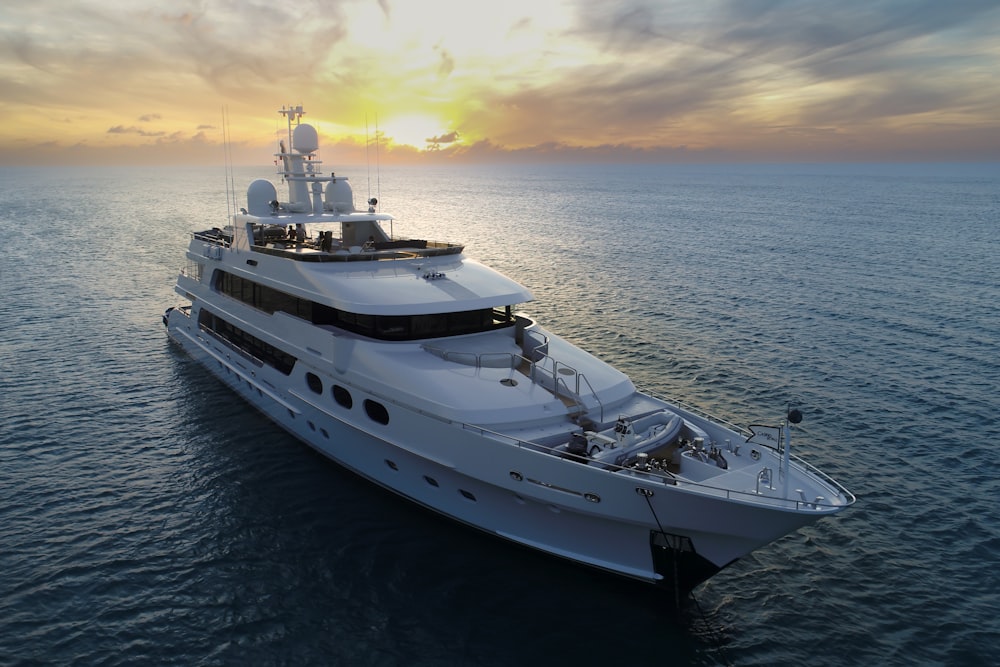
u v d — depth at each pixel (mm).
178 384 27016
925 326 37250
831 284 49219
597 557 14508
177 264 56156
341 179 25281
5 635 12805
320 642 12883
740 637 13375
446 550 15797
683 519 12844
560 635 13180
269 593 14312
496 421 14672
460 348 17719
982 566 15836
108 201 136375
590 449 14250
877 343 33906
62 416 23578
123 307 40375
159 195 160625
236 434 22234
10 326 35500
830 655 12953
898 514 18078
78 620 13312
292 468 19844
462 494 15641
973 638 13422
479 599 14141
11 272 51031
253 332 22000
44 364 29328
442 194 197375
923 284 49219
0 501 17750
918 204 138875
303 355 18891
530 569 15102
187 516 17266
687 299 43969
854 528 17438
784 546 16641
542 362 17328
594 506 13375
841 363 30672
